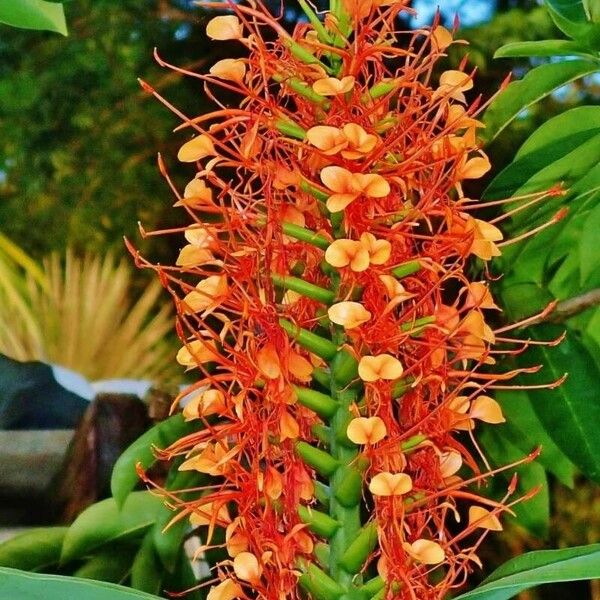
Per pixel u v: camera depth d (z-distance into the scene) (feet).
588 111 3.15
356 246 2.20
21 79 6.33
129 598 2.11
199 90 6.30
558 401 3.24
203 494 3.58
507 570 2.29
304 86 2.31
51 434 4.87
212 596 2.26
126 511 3.58
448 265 2.39
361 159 2.29
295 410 2.37
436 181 2.31
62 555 3.57
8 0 2.82
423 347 2.35
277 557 2.22
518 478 3.56
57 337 5.01
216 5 2.38
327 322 2.32
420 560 2.19
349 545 2.28
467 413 2.37
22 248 6.16
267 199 2.28
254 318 2.30
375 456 2.26
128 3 6.33
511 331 3.45
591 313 3.50
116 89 6.32
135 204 6.16
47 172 6.26
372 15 2.36
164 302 5.48
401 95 2.38
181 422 3.38
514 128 5.59
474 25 5.89
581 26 3.01
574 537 5.62
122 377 4.96
